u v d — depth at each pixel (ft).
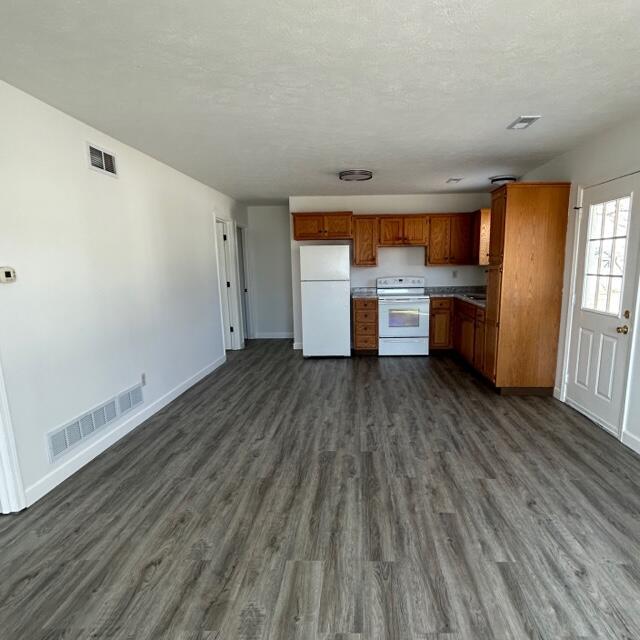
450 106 8.29
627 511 7.02
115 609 5.22
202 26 5.36
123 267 10.57
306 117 8.85
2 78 6.84
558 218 11.89
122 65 6.42
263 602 5.30
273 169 13.69
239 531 6.70
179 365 13.78
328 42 5.80
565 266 12.02
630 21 5.33
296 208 19.38
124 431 10.52
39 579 5.73
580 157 11.23
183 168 13.35
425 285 20.04
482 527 6.66
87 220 9.18
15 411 7.23
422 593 5.38
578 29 5.51
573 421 10.87
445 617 5.02
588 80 7.11
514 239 12.08
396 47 5.96
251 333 23.43
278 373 16.20
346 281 18.06
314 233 18.69
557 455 9.02
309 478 8.30
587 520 6.79
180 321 13.84
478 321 14.99
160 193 12.53
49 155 8.03
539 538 6.37
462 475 8.27
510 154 12.10
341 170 13.93
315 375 15.80
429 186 17.12
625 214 9.51
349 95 7.68
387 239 19.10
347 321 18.38
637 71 6.78
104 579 5.71
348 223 18.57
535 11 5.10
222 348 17.90
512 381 12.93
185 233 14.28
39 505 7.50
